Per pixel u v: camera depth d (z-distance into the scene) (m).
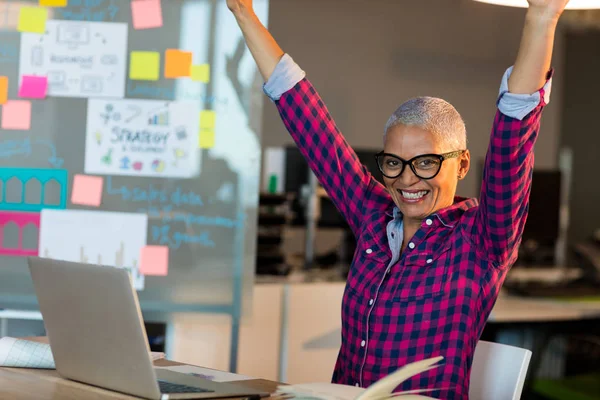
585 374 4.47
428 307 1.87
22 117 3.38
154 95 3.36
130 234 3.37
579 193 7.84
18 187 3.39
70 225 3.38
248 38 2.14
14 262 3.38
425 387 1.83
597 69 7.76
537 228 4.63
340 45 7.03
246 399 1.55
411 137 1.86
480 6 7.61
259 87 3.36
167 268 3.38
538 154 7.90
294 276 4.02
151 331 3.58
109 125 3.37
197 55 3.36
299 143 2.15
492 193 1.74
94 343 1.57
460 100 7.55
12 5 3.38
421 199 1.88
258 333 3.70
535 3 1.56
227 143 3.37
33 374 1.76
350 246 4.48
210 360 3.54
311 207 4.45
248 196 3.38
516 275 4.61
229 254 3.39
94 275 1.50
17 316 3.37
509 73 1.65
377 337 1.91
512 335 4.15
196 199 3.38
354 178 2.12
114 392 1.60
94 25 3.36
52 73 3.38
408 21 7.30
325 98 6.96
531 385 4.16
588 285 4.28
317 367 3.84
